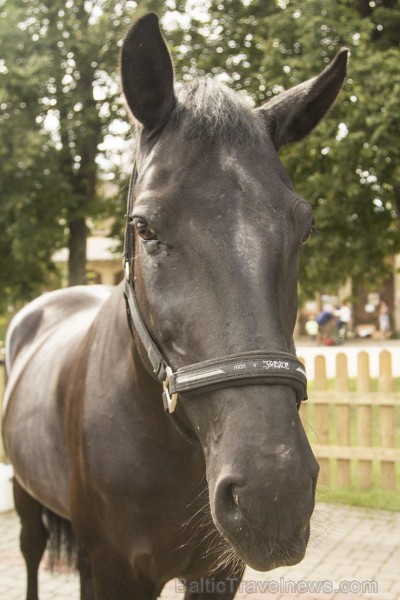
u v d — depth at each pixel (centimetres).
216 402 148
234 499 138
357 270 1033
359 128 888
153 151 172
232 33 1029
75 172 1318
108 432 214
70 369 259
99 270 2952
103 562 227
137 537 212
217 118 167
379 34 1031
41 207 1273
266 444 137
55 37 1220
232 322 148
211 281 152
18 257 1215
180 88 183
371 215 1025
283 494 134
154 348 171
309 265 966
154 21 171
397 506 595
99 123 1286
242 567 216
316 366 669
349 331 2798
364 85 884
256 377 144
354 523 548
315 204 949
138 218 164
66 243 1409
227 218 155
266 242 154
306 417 692
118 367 216
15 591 415
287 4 1003
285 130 189
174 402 162
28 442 288
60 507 270
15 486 339
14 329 383
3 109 1219
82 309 349
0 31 1199
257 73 948
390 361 645
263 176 163
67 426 243
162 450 203
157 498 207
